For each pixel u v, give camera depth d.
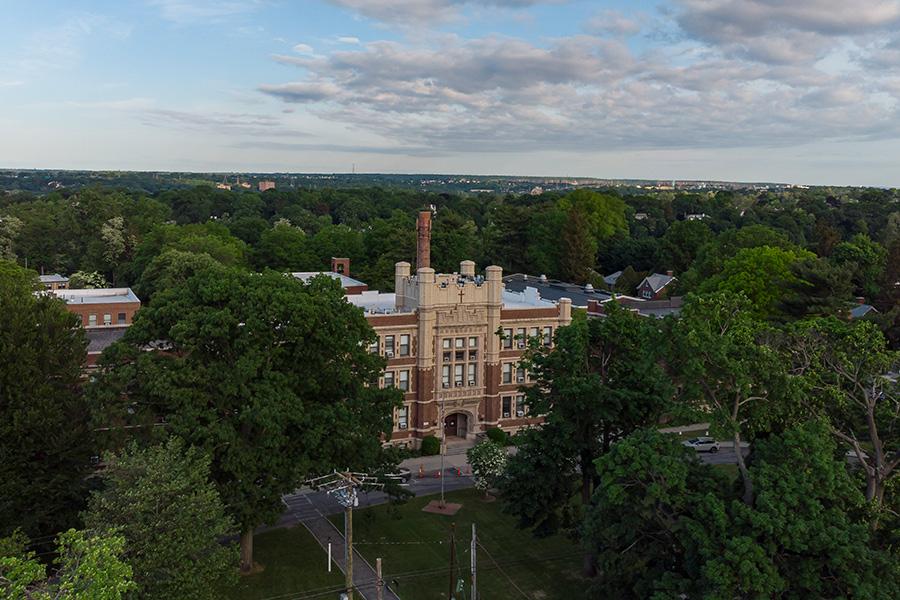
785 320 88.75
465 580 51.72
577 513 52.09
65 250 159.00
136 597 35.16
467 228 171.88
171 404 46.97
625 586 40.25
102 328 83.50
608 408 48.00
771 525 32.88
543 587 50.81
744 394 37.53
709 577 32.25
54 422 45.72
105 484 42.50
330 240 154.50
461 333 81.06
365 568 53.41
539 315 84.56
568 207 170.50
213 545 40.84
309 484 52.38
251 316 49.16
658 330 40.69
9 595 25.77
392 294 96.88
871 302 108.00
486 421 83.12
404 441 80.06
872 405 39.91
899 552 37.03
